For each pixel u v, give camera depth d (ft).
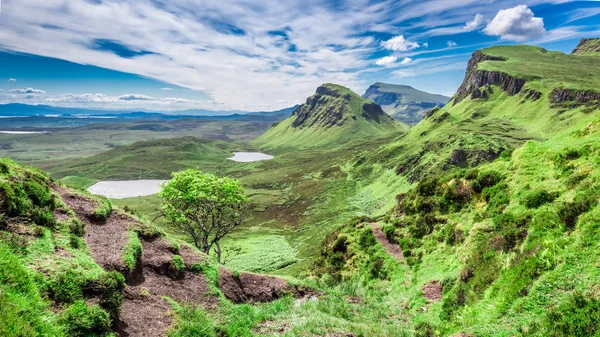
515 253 56.18
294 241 364.58
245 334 44.32
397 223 114.73
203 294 57.82
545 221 55.77
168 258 61.57
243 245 338.13
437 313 61.05
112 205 71.82
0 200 45.14
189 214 124.98
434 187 113.70
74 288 37.65
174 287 56.49
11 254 35.88
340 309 61.31
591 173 60.95
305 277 120.26
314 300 69.62
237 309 55.52
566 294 38.73
